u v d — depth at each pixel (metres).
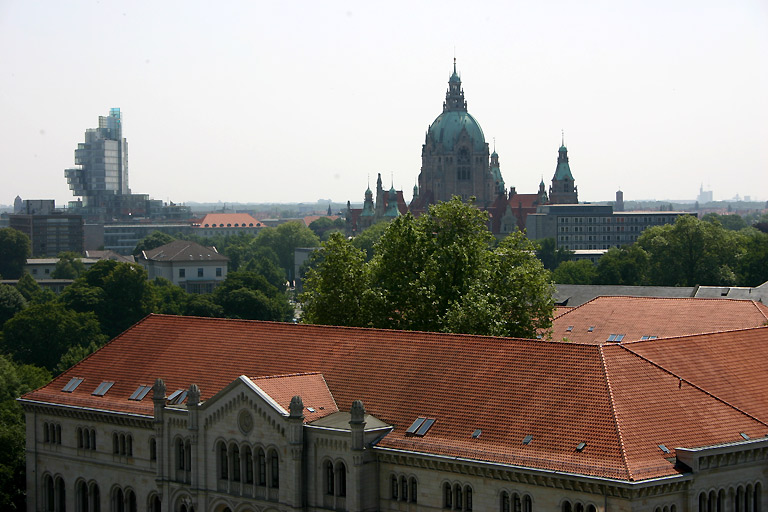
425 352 100.12
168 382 112.19
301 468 96.00
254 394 98.31
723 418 87.81
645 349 96.06
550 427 85.44
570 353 91.69
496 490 85.56
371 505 93.19
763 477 86.12
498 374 93.38
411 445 90.69
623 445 80.56
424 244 146.88
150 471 110.12
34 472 121.94
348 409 98.62
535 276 139.00
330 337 108.25
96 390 116.75
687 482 80.25
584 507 80.50
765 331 108.31
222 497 101.69
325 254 150.75
